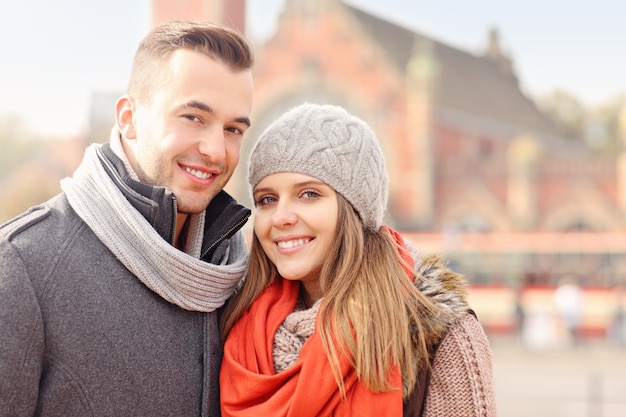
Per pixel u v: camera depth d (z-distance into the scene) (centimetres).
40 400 231
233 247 288
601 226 3419
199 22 261
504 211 3475
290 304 273
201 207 259
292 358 255
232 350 263
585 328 2558
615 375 1678
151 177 255
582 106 6084
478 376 248
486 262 3002
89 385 234
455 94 4066
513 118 4281
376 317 246
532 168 3447
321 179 261
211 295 258
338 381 241
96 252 242
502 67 5006
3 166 6688
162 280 246
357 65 3566
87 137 4325
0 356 220
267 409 243
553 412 1191
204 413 252
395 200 3469
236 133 264
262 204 277
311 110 271
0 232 237
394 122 3509
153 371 242
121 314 240
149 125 253
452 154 3803
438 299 254
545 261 3011
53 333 231
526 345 2256
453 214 3522
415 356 248
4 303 224
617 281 2978
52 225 242
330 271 264
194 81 248
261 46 3662
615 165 3425
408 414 247
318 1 3609
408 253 272
